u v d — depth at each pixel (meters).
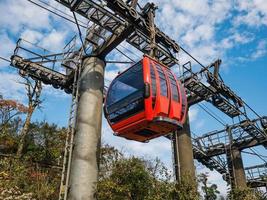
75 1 13.85
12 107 35.16
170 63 17.67
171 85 11.95
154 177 15.36
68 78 19.44
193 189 15.32
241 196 20.88
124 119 12.09
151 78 11.45
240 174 28.88
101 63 16.67
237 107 25.22
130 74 12.62
